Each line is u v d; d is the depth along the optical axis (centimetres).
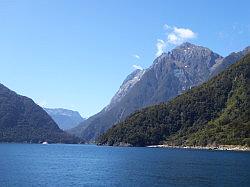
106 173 13975
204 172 13775
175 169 15075
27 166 16925
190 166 16425
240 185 10469
